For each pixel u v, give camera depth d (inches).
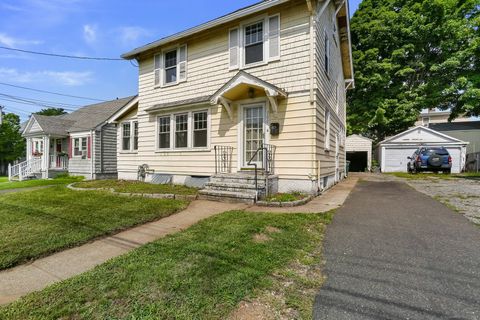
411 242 145.6
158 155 417.4
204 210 230.2
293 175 292.4
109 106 762.8
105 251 143.5
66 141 733.3
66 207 234.4
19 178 664.4
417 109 892.0
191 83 384.5
